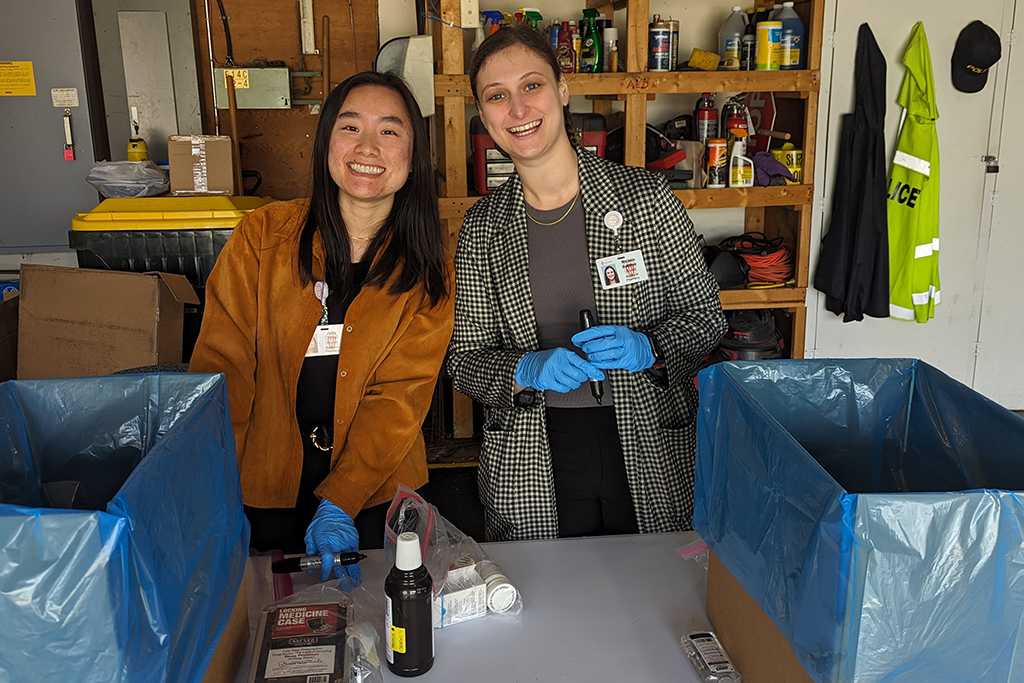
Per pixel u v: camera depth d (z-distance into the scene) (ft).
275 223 5.51
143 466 2.55
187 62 13.20
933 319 14.07
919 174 12.79
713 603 3.80
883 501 2.44
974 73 12.98
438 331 5.54
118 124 13.35
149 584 2.38
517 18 12.22
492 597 3.89
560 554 4.52
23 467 3.36
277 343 5.37
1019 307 14.16
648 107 13.84
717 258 12.64
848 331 13.96
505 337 5.95
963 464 3.34
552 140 5.19
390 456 5.27
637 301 5.67
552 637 3.76
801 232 12.50
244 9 13.37
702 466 3.75
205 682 3.05
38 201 12.40
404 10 13.56
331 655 3.42
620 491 5.79
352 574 4.13
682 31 13.65
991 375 14.40
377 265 5.32
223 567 3.12
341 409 5.37
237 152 11.99
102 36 13.02
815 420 3.75
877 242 12.85
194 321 9.75
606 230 5.56
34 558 2.20
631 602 4.05
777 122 13.66
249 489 5.36
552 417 5.76
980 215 13.74
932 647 2.52
